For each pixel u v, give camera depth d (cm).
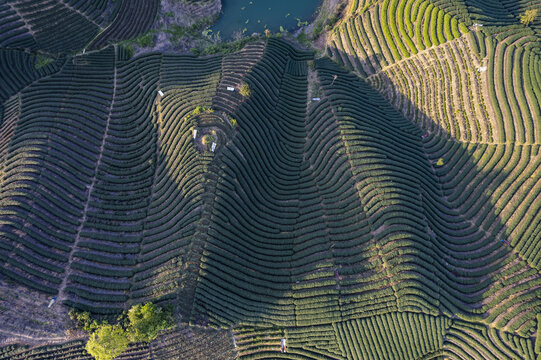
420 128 6197
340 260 5019
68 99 6222
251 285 4888
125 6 7075
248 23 7262
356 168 5544
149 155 5747
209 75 6288
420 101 6272
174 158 5528
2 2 6719
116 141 5919
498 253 5178
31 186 5256
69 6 6981
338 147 5738
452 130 6000
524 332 4697
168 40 6962
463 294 4981
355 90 6394
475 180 5659
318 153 5847
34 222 5041
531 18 6106
